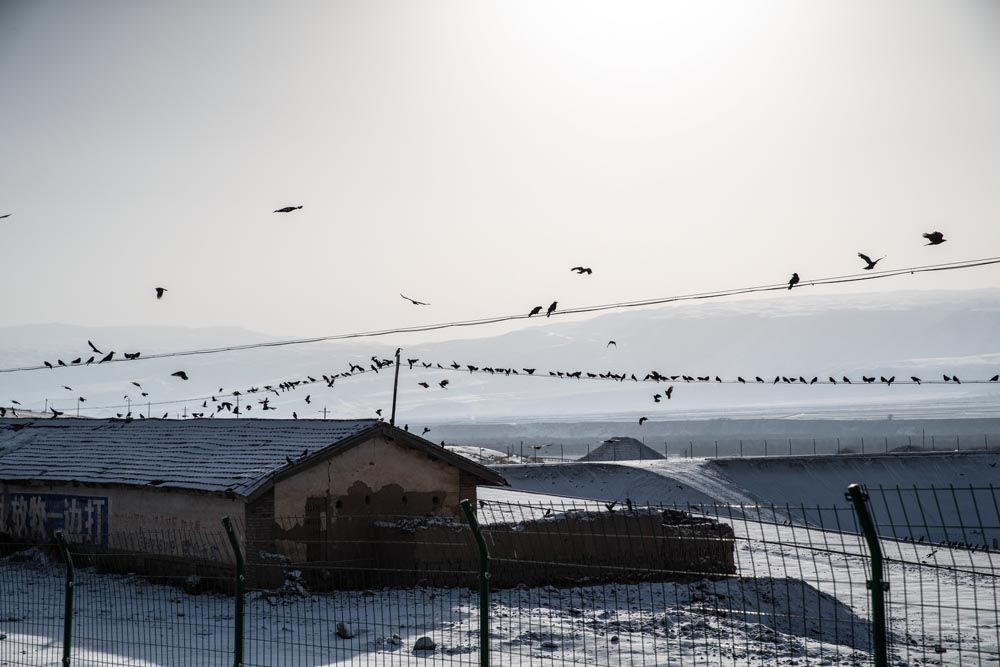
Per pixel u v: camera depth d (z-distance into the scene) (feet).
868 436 594.24
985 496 286.05
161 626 80.23
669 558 105.19
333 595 98.43
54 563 118.21
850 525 253.03
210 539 103.04
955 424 595.88
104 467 122.01
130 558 112.57
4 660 62.23
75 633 75.46
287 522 102.63
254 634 76.13
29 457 135.54
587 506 167.22
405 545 104.17
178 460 117.08
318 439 110.11
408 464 113.39
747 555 132.57
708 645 70.28
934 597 99.55
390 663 64.49
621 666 63.16
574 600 92.79
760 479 301.22
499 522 105.91
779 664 64.03
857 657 69.72
